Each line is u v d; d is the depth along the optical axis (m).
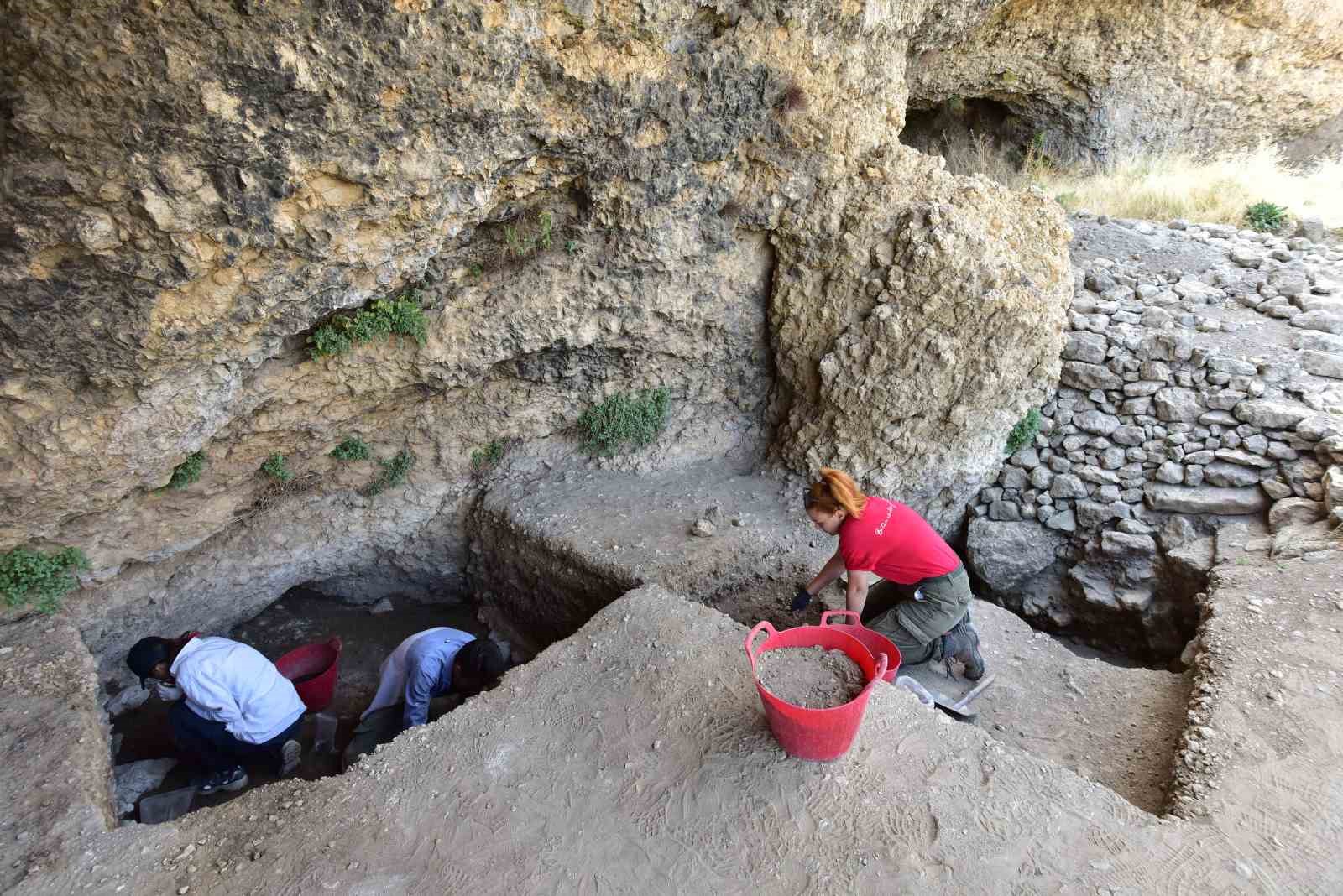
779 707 2.96
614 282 4.93
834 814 2.95
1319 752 3.29
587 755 3.28
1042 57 9.12
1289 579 4.59
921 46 6.86
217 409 3.98
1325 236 7.24
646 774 3.17
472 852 2.90
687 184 4.69
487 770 3.23
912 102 9.91
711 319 5.48
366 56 3.10
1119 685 4.29
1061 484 6.04
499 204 4.19
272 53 2.92
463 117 3.50
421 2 3.10
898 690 3.53
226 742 4.09
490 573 5.88
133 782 4.26
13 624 4.18
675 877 2.77
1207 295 6.60
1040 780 3.09
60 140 2.81
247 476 4.73
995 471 6.19
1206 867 2.76
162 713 4.88
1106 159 9.50
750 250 5.40
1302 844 2.86
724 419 6.22
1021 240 5.42
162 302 3.35
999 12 8.79
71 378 3.43
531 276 4.71
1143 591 5.77
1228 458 5.62
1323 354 5.82
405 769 3.26
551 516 5.46
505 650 4.32
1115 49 8.96
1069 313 6.50
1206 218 7.90
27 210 2.89
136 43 2.72
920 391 5.39
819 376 5.61
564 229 4.62
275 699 4.08
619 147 4.23
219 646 4.02
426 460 5.56
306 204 3.38
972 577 6.36
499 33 3.34
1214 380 5.88
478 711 3.54
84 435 3.61
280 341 3.92
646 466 6.02
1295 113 9.37
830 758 3.14
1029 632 4.81
